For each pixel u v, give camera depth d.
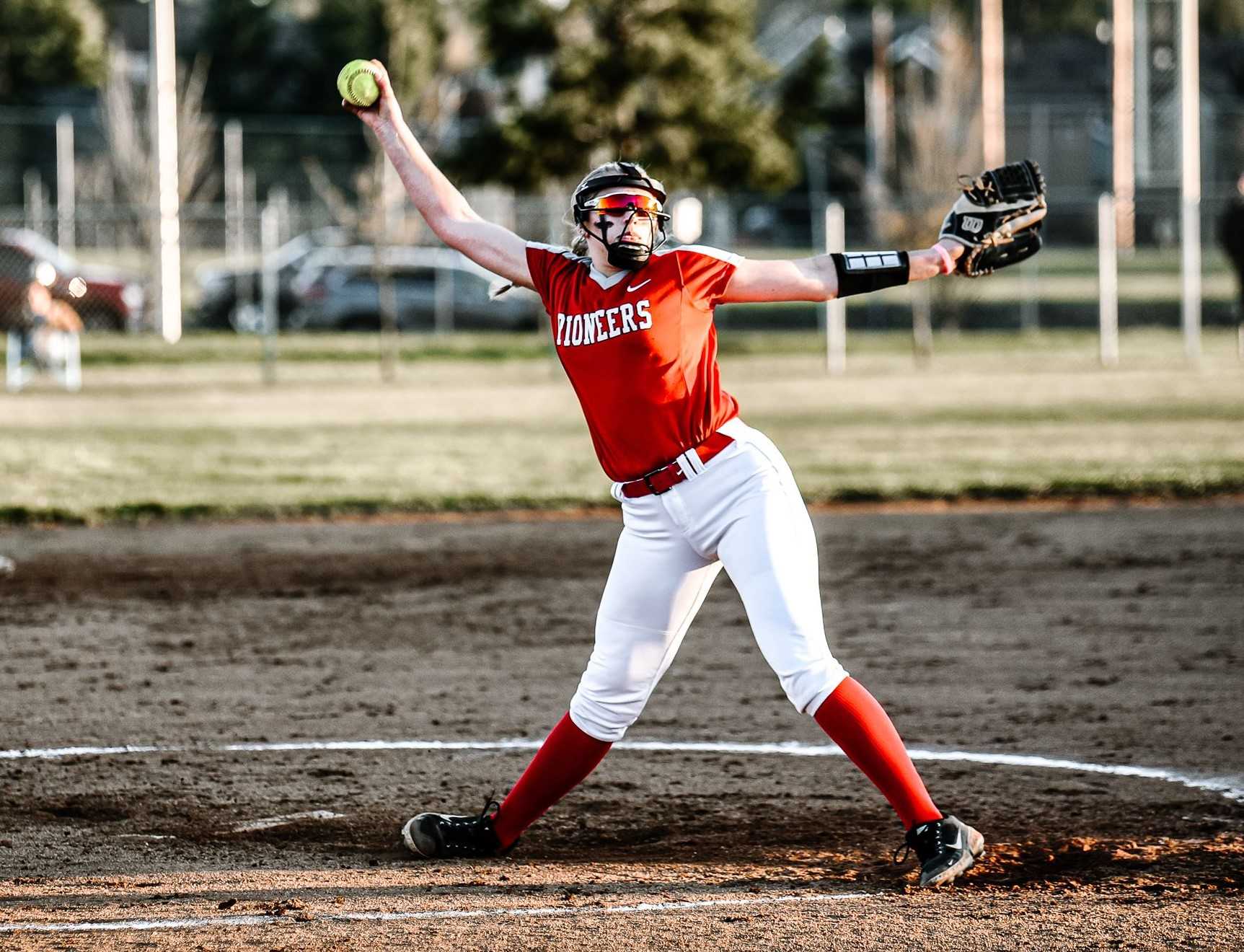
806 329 98.94
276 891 14.56
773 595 14.13
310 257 94.88
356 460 45.72
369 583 30.17
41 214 102.00
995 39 98.56
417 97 114.38
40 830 16.56
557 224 81.25
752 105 89.94
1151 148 89.56
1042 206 14.62
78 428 53.31
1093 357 80.31
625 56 83.75
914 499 39.53
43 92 156.12
